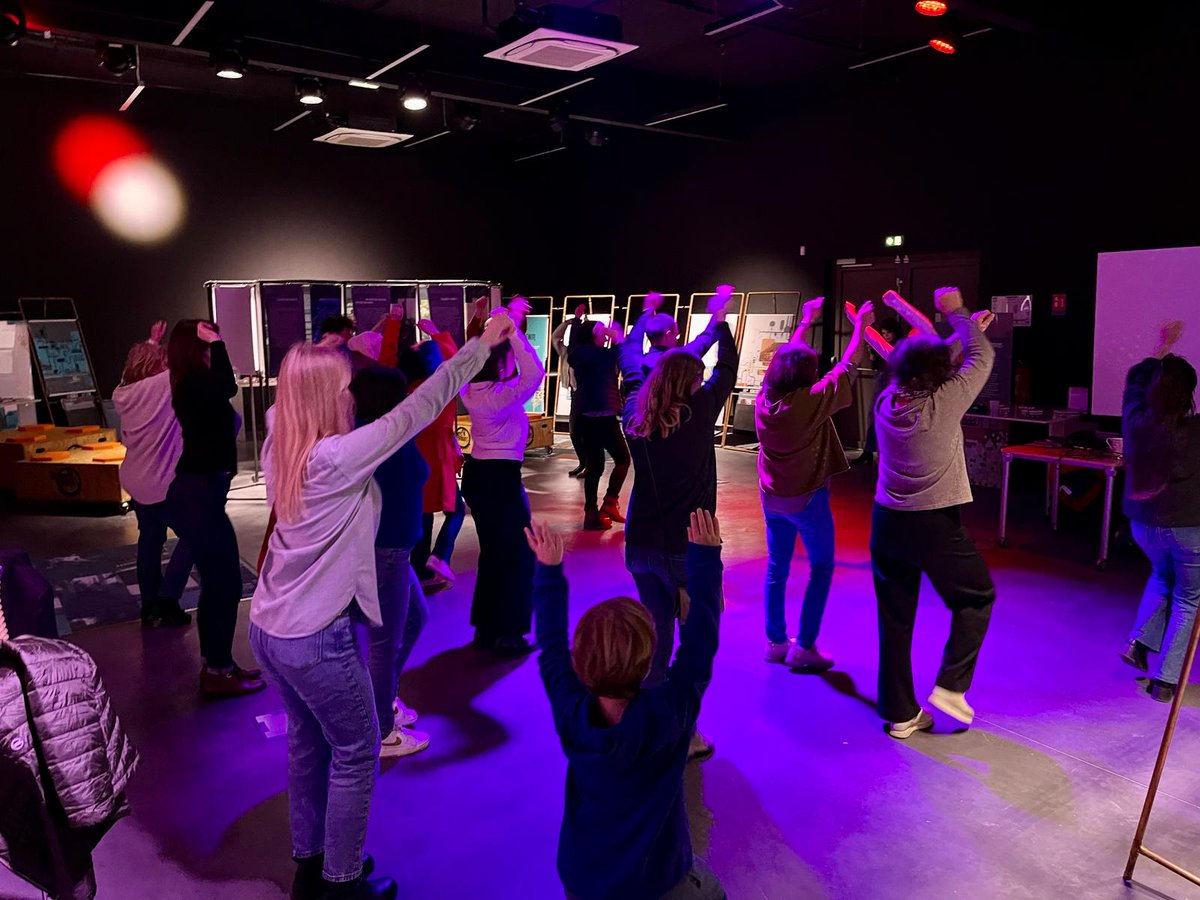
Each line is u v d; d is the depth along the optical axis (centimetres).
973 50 838
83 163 966
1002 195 830
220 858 267
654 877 165
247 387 1024
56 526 697
